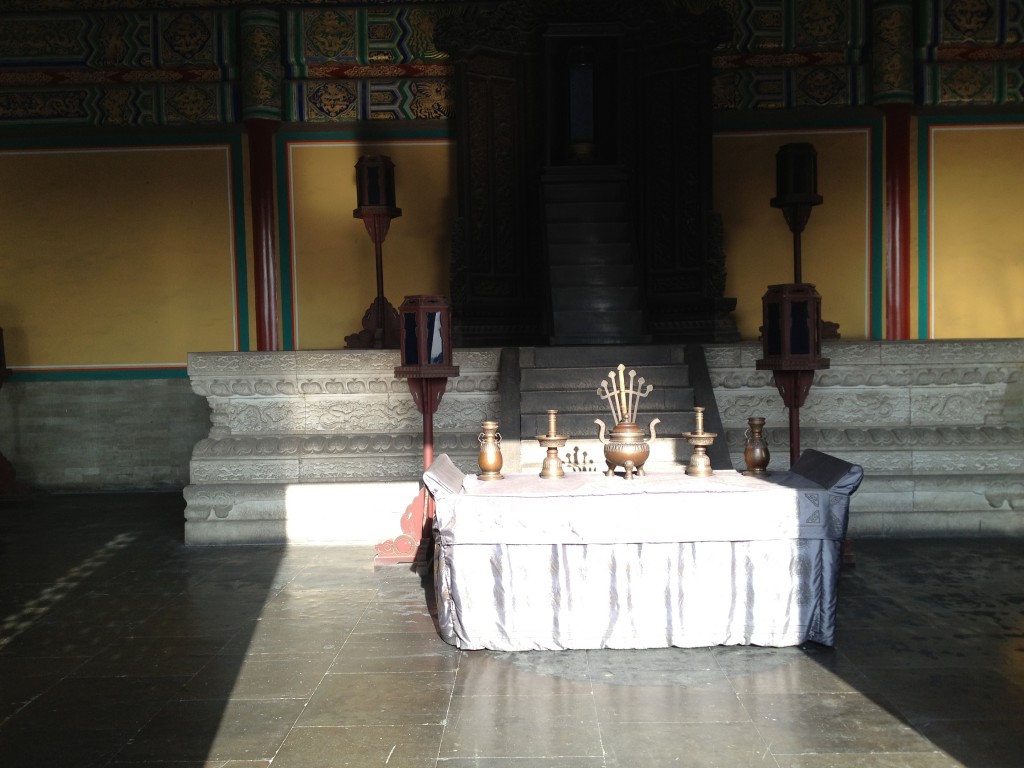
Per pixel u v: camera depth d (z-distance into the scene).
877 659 4.05
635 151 9.76
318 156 10.20
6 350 10.08
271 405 7.16
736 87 10.04
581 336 8.35
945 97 9.84
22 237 10.08
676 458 6.46
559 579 4.25
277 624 4.77
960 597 5.05
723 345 7.20
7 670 4.11
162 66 9.82
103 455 10.11
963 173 10.09
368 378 7.12
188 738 3.33
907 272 9.94
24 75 9.85
